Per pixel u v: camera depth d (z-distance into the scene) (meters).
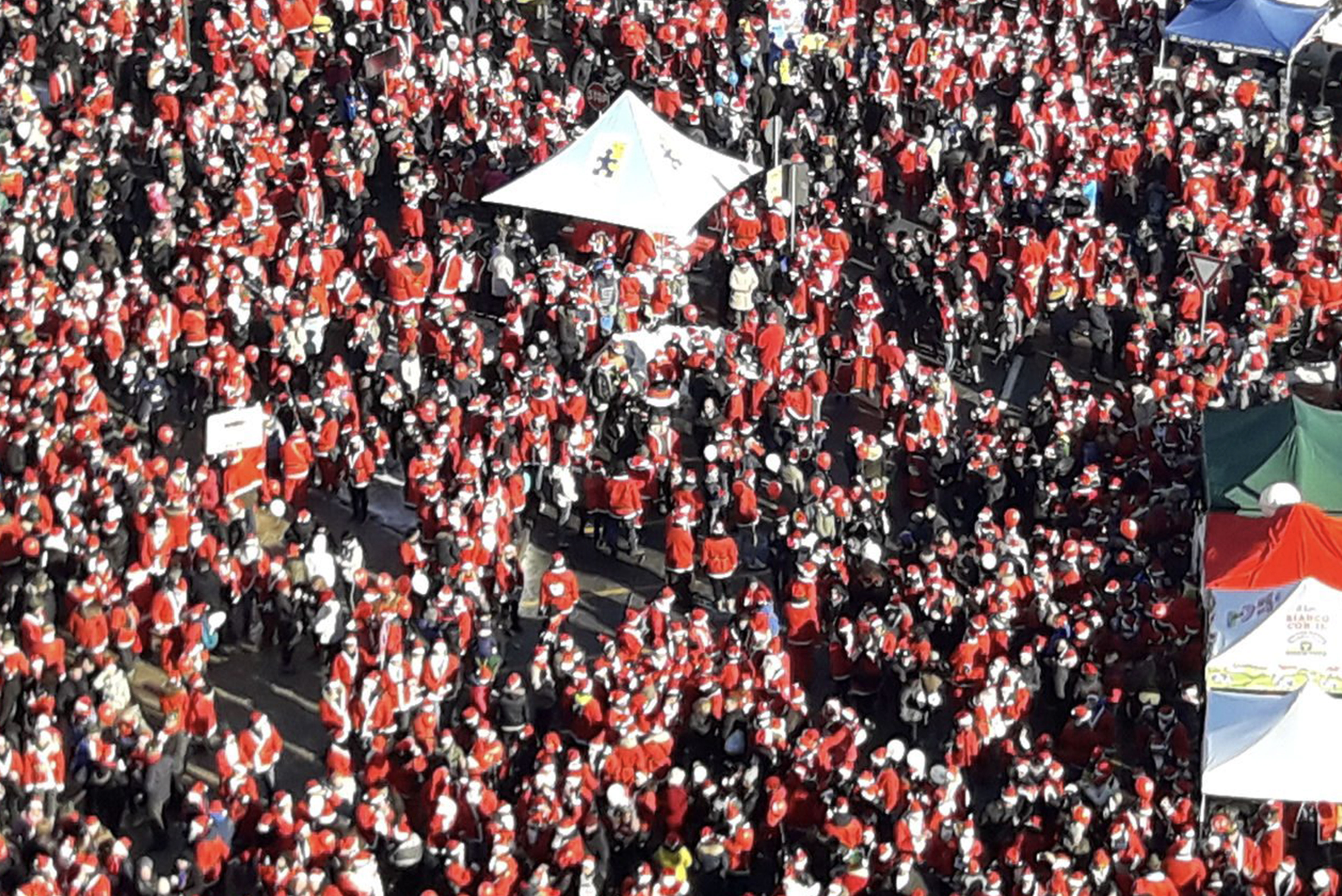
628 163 101.69
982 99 120.94
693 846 72.38
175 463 87.62
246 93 114.81
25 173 108.75
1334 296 100.06
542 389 90.62
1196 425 89.69
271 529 90.25
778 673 76.69
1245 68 122.50
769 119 114.81
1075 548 81.38
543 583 80.62
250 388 96.38
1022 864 69.62
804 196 102.94
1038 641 78.31
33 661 77.81
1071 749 75.69
